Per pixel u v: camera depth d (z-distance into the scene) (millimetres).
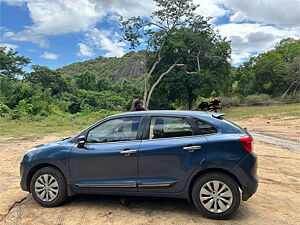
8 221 3588
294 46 59000
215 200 3598
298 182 5730
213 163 3576
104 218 3670
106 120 4176
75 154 4023
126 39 30484
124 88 74688
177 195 3715
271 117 24359
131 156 3820
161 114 4035
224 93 50312
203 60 34812
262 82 55062
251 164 3584
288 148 9875
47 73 67438
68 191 4059
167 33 30891
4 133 14297
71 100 51938
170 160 3705
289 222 3631
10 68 60000
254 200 4543
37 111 27500
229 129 3781
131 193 3834
